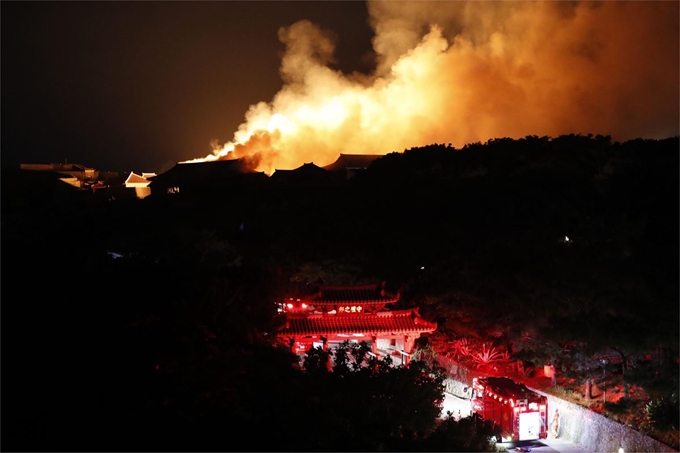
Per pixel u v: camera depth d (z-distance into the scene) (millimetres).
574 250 37750
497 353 40031
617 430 28828
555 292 33344
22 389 27516
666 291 29469
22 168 113438
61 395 27531
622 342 28703
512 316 37281
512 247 42188
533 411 30859
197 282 41281
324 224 67750
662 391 27516
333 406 28125
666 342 27922
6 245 44969
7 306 34594
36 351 30766
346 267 52875
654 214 45188
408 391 28719
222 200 88188
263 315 41312
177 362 31156
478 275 40500
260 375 31281
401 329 39438
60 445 24016
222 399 28938
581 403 33000
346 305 40000
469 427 27812
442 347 42469
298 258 57125
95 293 38031
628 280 30984
